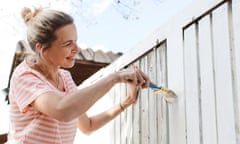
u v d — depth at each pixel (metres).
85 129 1.77
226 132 1.19
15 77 1.43
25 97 1.35
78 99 1.24
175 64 1.56
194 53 1.42
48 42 1.41
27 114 1.41
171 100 1.54
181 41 1.52
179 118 1.49
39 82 1.37
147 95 1.83
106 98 2.50
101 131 2.55
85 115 1.75
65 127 1.49
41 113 1.40
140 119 1.90
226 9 1.24
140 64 1.97
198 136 1.35
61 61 1.44
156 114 1.71
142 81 1.43
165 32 1.67
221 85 1.23
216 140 1.24
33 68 1.47
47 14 1.43
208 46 1.33
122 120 2.17
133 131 1.99
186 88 1.45
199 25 1.40
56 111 1.24
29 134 1.40
